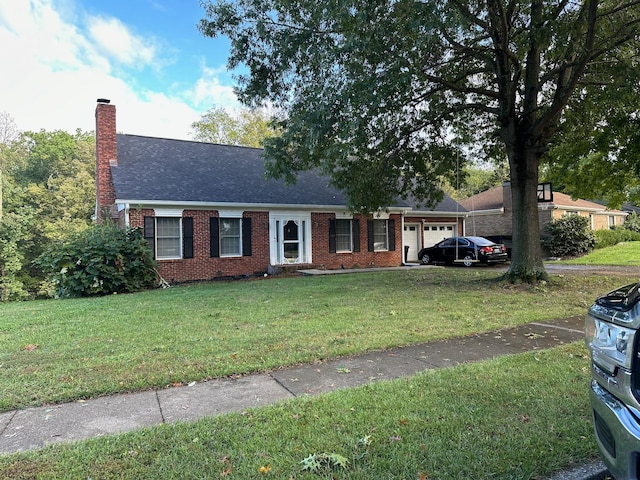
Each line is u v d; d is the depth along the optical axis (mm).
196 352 5102
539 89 10648
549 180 18438
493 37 9844
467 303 8352
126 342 5645
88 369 4508
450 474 2422
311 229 17469
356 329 6172
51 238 26688
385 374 4273
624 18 8727
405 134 11617
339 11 7316
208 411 3445
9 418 3371
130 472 2502
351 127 7883
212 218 15289
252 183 17219
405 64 7691
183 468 2537
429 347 5273
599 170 13305
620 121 10633
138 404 3631
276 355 4941
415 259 22297
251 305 8547
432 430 2967
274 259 16578
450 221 23906
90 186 30875
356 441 2824
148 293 11602
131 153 16547
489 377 4023
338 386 3955
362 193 12203
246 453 2703
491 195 28438
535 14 8375
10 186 29672
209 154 18500
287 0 8414
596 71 9812
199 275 14984
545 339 5566
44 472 2508
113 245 12359
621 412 1851
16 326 6867
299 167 10984
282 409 3381
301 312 7605
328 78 8414
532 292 9727
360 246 18859
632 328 1844
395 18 7359
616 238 25812
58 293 12188
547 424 3023
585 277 12156
